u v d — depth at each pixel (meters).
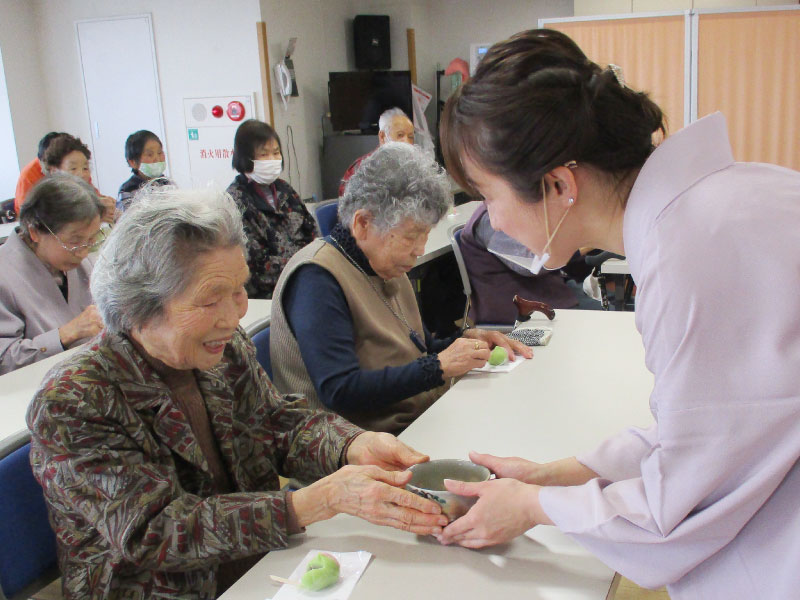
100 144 6.34
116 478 0.99
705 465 0.72
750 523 0.74
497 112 0.78
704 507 0.74
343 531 1.07
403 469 1.20
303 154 6.27
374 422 1.69
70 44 6.18
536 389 1.59
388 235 1.61
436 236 3.53
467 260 2.72
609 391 1.56
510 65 0.79
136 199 1.05
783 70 4.71
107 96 6.20
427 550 1.01
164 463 1.07
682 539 0.75
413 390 1.58
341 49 6.86
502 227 0.89
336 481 1.05
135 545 0.98
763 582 0.72
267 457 1.31
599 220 0.84
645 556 0.78
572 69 0.78
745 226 0.71
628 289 3.83
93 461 0.99
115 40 6.04
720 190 0.74
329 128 6.55
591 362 1.75
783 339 0.68
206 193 1.04
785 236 0.70
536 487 0.95
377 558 0.99
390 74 6.35
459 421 1.42
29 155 6.34
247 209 3.57
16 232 2.27
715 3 5.68
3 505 1.16
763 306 0.69
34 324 2.23
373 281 1.71
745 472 0.72
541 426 1.39
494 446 1.30
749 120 4.87
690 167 0.76
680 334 0.71
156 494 1.01
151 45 5.92
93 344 1.06
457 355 1.62
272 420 1.34
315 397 1.64
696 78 4.87
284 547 1.03
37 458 1.03
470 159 0.85
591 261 3.04
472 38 7.45
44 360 2.04
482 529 0.97
